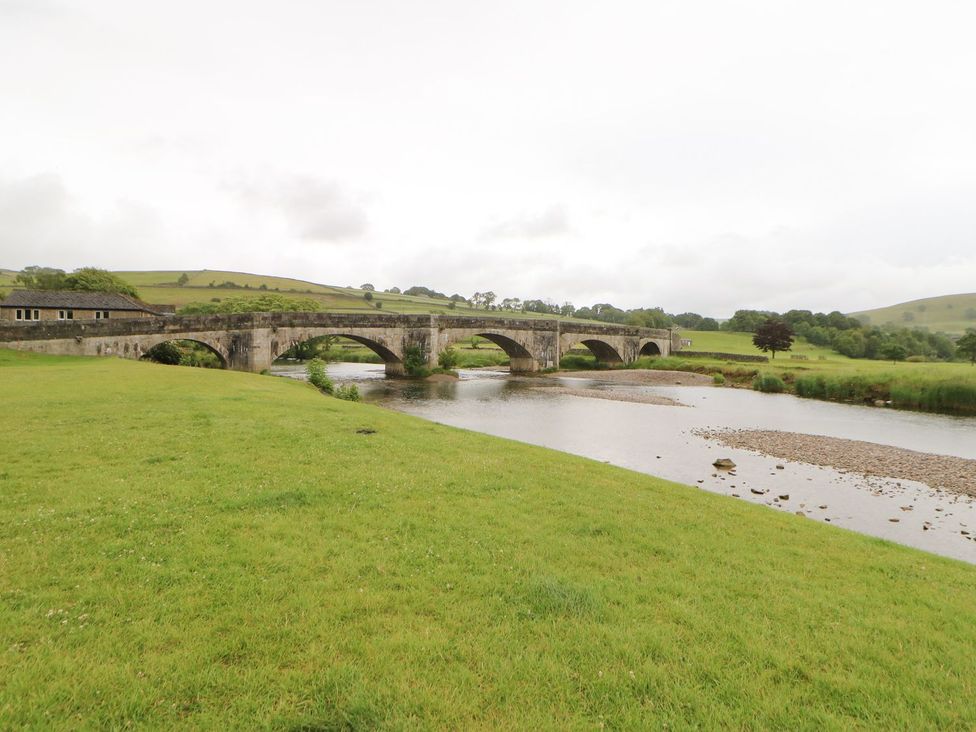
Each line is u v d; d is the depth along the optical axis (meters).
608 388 59.41
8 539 7.68
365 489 10.86
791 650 5.96
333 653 5.40
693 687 5.23
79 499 9.32
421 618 6.18
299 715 4.54
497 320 74.44
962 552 13.86
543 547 8.53
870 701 5.15
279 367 72.81
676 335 110.88
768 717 4.90
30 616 5.77
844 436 33.34
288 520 8.90
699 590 7.38
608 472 14.98
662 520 10.59
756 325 160.00
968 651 6.18
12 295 66.50
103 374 28.39
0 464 11.28
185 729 4.35
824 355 119.50
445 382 61.25
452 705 4.77
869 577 8.47
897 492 20.00
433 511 9.85
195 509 9.15
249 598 6.39
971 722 4.93
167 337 45.88
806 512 17.05
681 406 45.88
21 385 22.98
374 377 64.12
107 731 4.31
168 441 13.78
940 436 33.59
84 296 70.44
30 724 4.29
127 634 5.56
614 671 5.41
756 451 27.23
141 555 7.35
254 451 13.30
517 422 34.59
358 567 7.34
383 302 171.75
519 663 5.42
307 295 158.38
